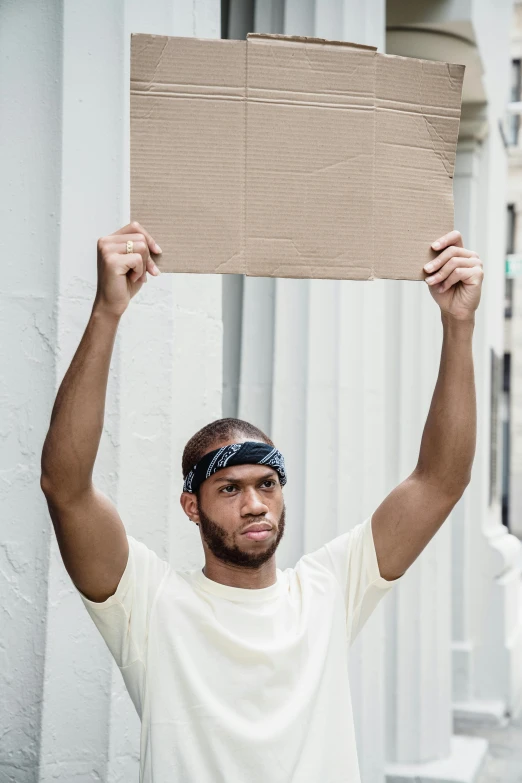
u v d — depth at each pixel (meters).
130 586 1.82
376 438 3.96
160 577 1.88
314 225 1.70
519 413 22.80
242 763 1.71
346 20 3.66
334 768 1.80
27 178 2.40
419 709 4.91
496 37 6.74
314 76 1.71
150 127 1.65
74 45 2.40
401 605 4.89
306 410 3.79
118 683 2.44
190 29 2.73
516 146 21.53
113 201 2.46
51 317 2.38
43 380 2.38
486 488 6.86
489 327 6.83
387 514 1.97
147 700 1.78
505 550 6.80
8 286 2.40
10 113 2.41
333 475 3.78
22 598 2.36
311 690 1.80
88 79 2.43
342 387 3.81
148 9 2.54
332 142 1.72
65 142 2.39
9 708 2.35
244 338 3.92
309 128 1.71
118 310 1.62
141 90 1.65
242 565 1.83
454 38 5.12
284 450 3.82
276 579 1.93
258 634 1.82
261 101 1.69
